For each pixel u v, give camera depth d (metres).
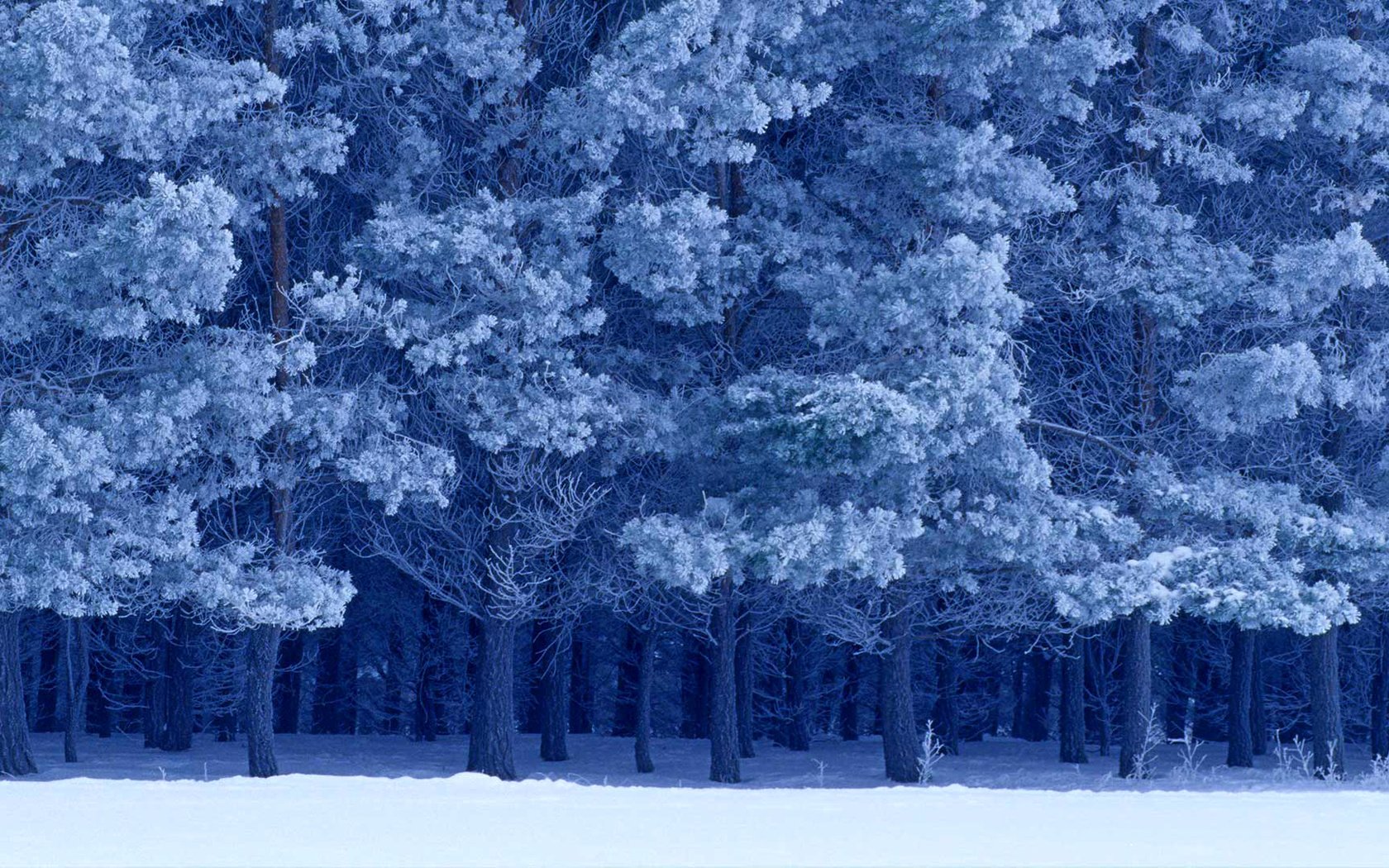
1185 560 44.44
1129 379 48.75
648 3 47.38
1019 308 41.38
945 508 43.00
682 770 54.53
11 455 35.56
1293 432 49.38
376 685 84.62
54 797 20.03
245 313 44.25
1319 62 45.16
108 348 42.78
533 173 46.41
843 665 77.06
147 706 67.69
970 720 81.69
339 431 40.72
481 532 47.12
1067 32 46.47
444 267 41.38
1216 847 15.34
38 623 69.31
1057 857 14.40
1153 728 48.50
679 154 46.16
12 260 39.84
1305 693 75.38
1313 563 45.91
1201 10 48.28
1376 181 48.50
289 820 17.28
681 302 42.91
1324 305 44.78
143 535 38.81
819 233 44.94
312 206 47.03
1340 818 18.62
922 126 44.84
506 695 46.62
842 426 38.53
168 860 13.98
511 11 45.19
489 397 41.97
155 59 40.12
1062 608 43.16
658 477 46.91
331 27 41.09
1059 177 48.25
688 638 72.25
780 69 44.06
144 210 34.84
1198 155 45.59
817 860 14.02
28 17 34.34
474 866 13.50
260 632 42.97
